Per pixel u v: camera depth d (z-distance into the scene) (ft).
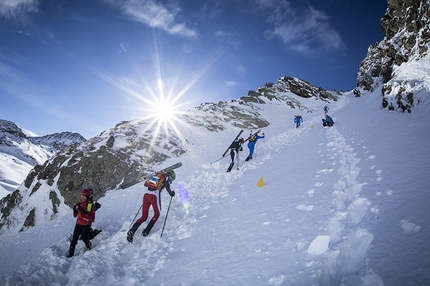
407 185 10.93
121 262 16.01
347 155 21.29
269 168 29.30
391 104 34.01
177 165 21.63
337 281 7.36
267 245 11.27
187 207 24.72
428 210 8.20
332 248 8.48
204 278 10.66
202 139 74.74
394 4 61.31
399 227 7.99
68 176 44.98
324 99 185.78
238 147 35.88
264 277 8.92
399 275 6.07
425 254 6.33
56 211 41.45
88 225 19.07
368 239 8.30
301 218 12.57
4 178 139.64
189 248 14.43
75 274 14.96
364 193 12.00
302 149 34.12
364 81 101.76
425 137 16.83
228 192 25.17
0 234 39.93
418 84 29.73
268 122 112.47
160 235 18.29
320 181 17.66
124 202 38.01
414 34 50.67
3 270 28.25
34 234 36.27
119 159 50.14
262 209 16.20
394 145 18.35
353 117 45.37
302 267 8.46
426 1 45.14
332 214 11.60
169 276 11.93
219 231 15.26
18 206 44.04
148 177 20.83
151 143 61.31
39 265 16.97
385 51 65.77
